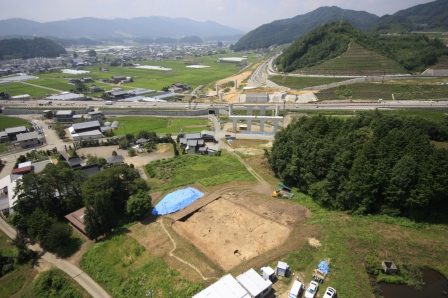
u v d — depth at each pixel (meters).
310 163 78.06
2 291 53.56
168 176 95.62
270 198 80.06
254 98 192.00
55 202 74.00
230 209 75.62
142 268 54.53
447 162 62.59
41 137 142.12
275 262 54.19
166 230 66.31
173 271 53.03
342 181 70.75
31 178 70.19
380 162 67.62
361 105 163.25
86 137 137.88
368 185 66.06
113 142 130.25
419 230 62.69
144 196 72.06
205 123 160.50
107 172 75.12
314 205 75.19
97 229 63.56
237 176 93.38
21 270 57.91
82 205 77.06
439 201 65.75
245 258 57.41
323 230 62.59
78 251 61.94
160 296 48.28
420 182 63.62
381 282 51.38
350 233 60.78
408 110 148.62
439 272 53.50
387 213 67.31
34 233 63.25
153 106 190.00
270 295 47.38
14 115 181.38
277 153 89.12
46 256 61.47
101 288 52.41
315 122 99.38
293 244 59.09
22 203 69.94
